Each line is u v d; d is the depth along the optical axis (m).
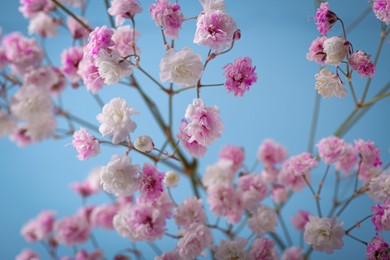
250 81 0.13
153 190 0.14
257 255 0.15
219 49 0.13
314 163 0.16
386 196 0.14
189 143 0.14
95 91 0.14
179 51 0.13
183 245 0.14
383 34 0.15
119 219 0.15
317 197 0.16
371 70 0.13
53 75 0.16
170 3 0.14
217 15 0.13
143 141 0.14
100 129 0.14
